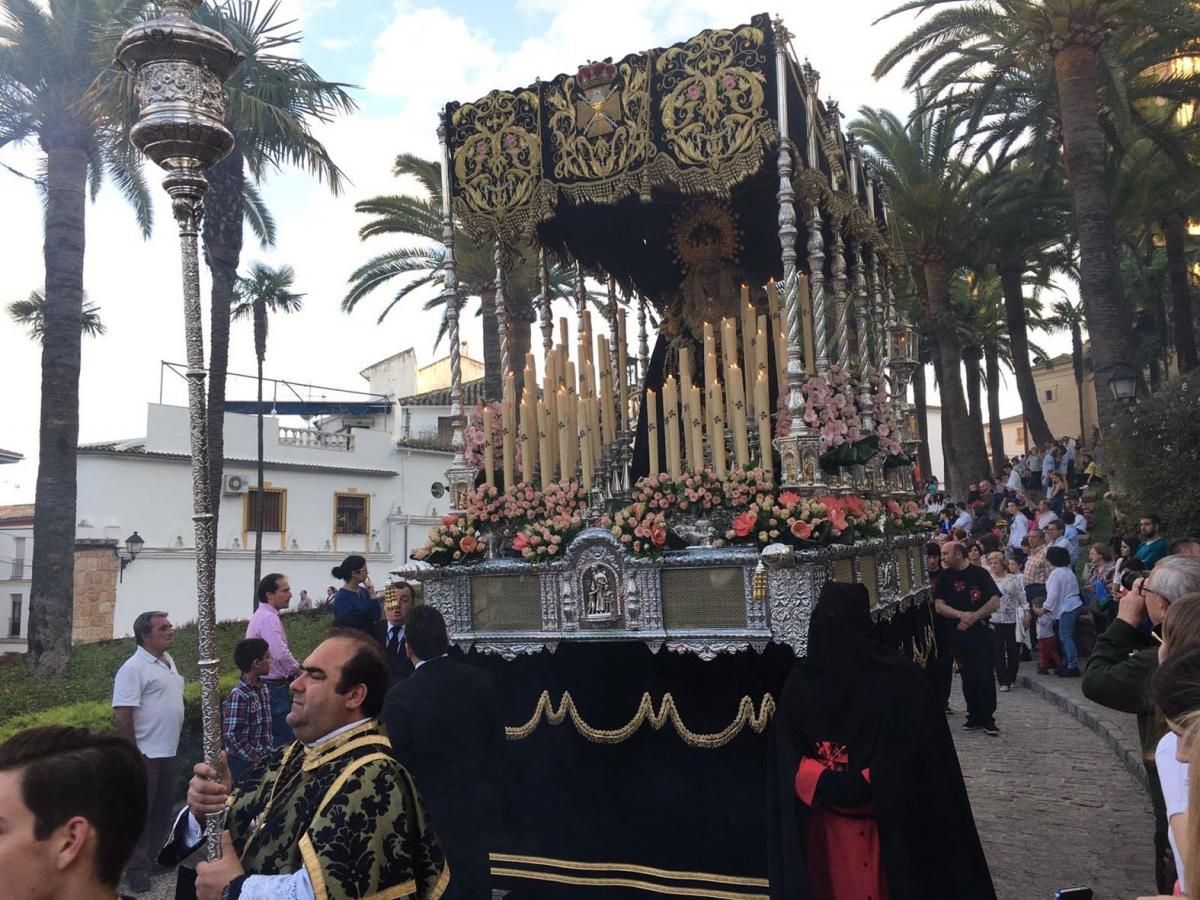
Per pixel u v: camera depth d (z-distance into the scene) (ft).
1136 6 48.39
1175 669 6.94
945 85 60.70
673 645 15.15
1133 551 34.12
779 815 11.90
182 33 8.41
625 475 20.11
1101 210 49.52
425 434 117.08
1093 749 27.07
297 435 97.91
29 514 94.58
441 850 8.08
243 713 18.95
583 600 16.15
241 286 86.17
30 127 47.44
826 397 16.87
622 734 15.84
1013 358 88.58
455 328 19.48
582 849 16.01
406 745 12.49
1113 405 48.52
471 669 13.56
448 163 19.47
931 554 32.07
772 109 16.03
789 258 15.80
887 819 10.93
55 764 5.56
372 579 100.73
